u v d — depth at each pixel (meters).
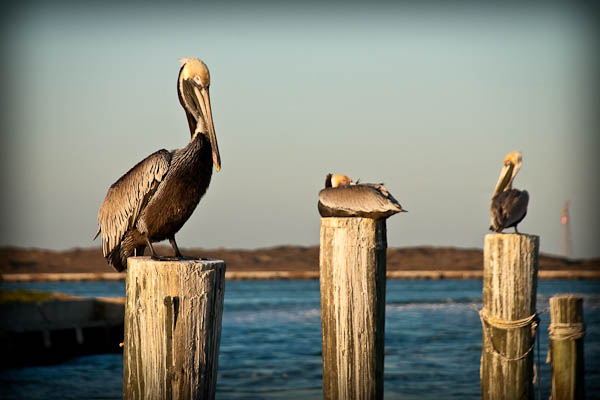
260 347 32.81
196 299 4.84
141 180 6.07
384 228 6.75
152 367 4.82
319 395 20.52
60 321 33.16
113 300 35.69
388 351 29.77
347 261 6.56
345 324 6.57
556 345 9.99
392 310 61.00
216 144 6.32
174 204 6.19
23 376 26.73
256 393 20.84
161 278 4.81
